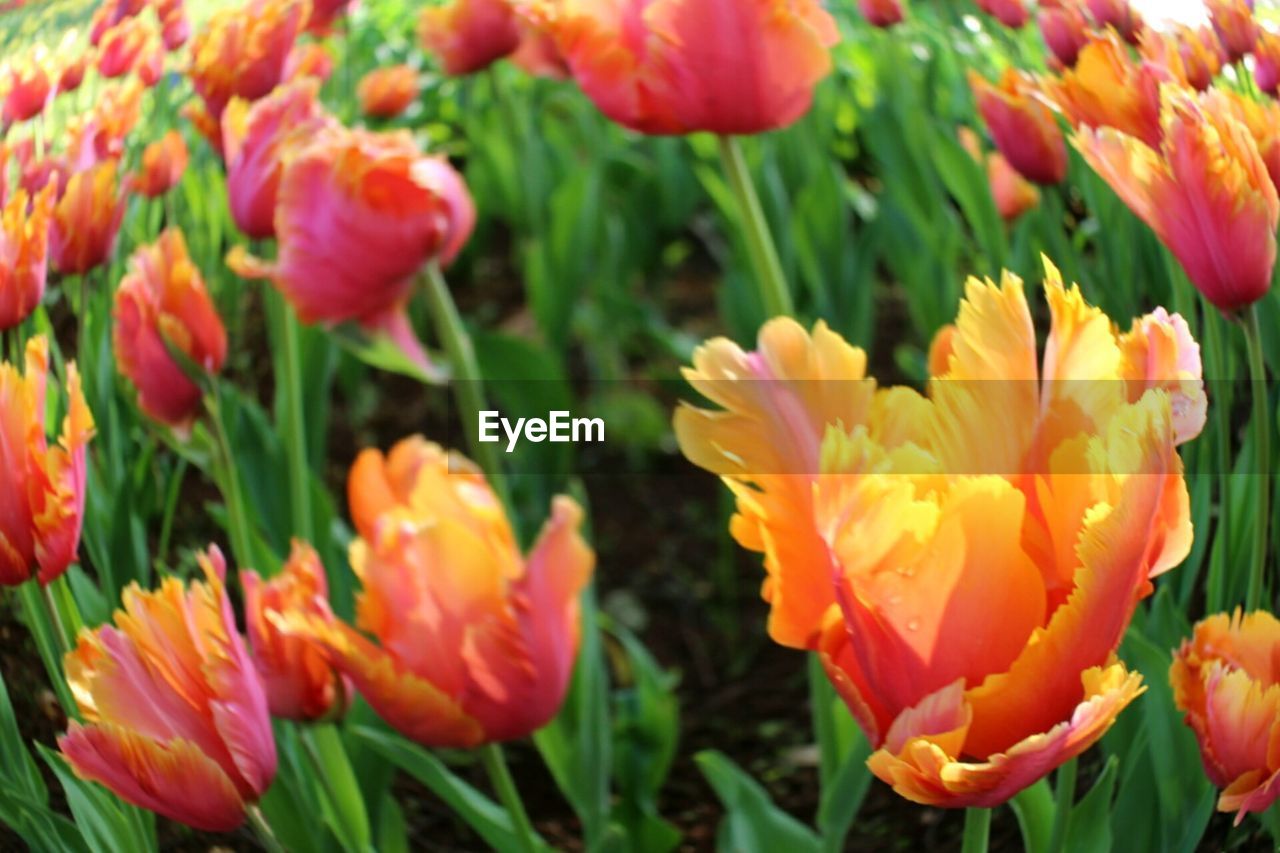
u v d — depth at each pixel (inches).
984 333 29.6
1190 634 35.5
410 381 64.1
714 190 57.8
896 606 28.7
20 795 34.8
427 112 65.0
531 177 62.2
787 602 29.5
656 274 71.6
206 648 31.8
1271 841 35.5
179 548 43.4
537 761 46.1
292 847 37.1
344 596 42.4
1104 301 38.5
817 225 53.7
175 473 41.0
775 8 35.4
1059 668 28.7
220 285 46.4
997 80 41.7
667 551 58.3
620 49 35.9
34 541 33.7
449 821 44.1
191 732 32.0
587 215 58.3
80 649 31.8
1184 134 32.7
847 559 28.6
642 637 53.4
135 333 36.9
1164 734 34.9
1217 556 35.7
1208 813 34.4
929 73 47.8
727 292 56.3
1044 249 40.8
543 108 66.0
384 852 39.5
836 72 55.2
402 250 37.5
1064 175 39.4
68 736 31.9
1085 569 28.5
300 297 37.5
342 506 53.6
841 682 29.2
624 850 39.4
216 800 32.1
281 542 42.4
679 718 48.5
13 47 39.8
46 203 37.5
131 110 40.1
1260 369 33.9
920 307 53.4
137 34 40.7
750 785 39.4
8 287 36.3
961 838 41.6
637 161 67.0
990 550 28.5
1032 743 28.5
